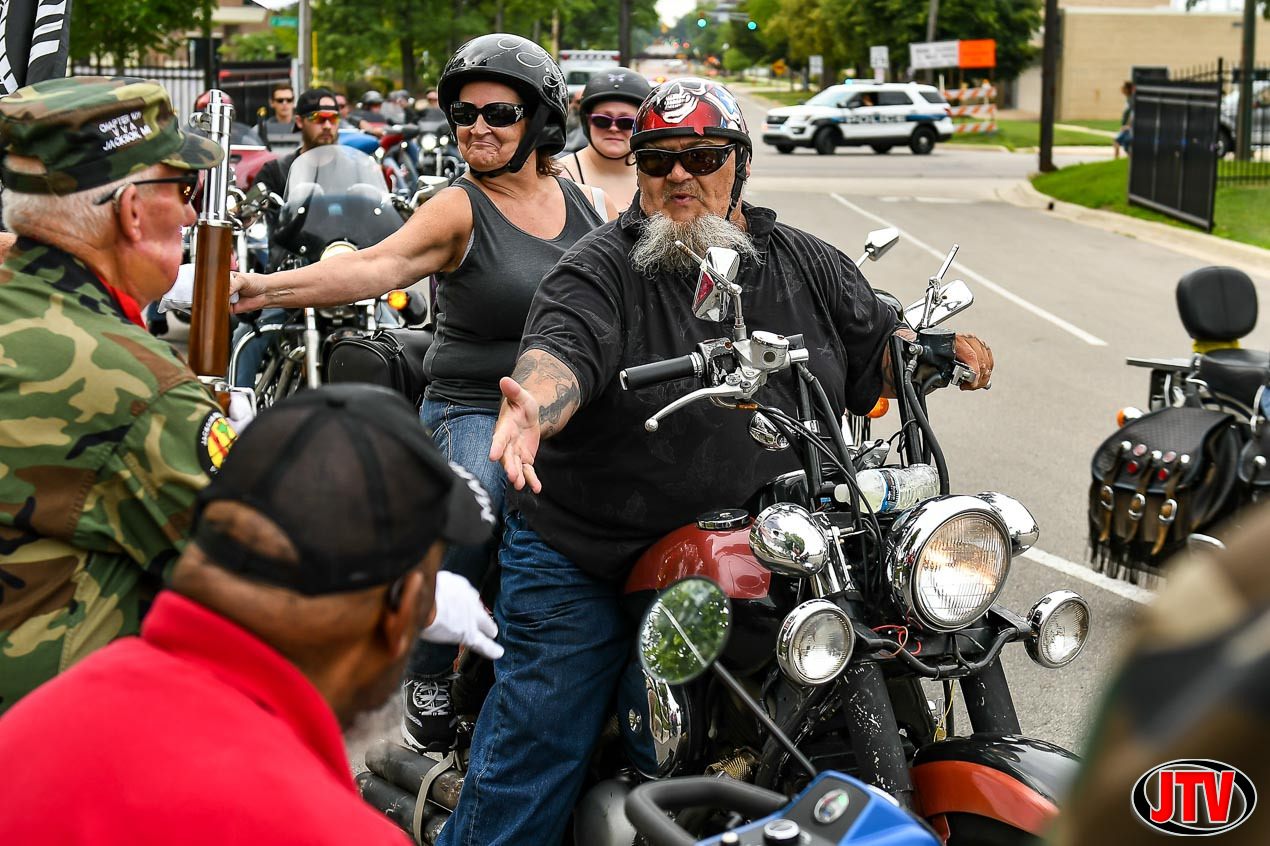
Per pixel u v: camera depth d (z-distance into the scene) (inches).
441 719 129.7
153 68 813.9
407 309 274.8
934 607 91.5
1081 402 359.9
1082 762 29.5
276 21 863.7
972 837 92.4
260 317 261.9
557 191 156.1
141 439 83.7
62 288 85.4
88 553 84.7
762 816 68.9
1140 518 199.2
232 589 51.5
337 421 52.6
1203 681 27.2
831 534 95.6
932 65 1852.9
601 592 112.4
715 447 108.0
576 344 105.7
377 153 498.9
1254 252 634.8
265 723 51.6
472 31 1460.4
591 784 116.9
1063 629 100.8
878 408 129.9
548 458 111.6
